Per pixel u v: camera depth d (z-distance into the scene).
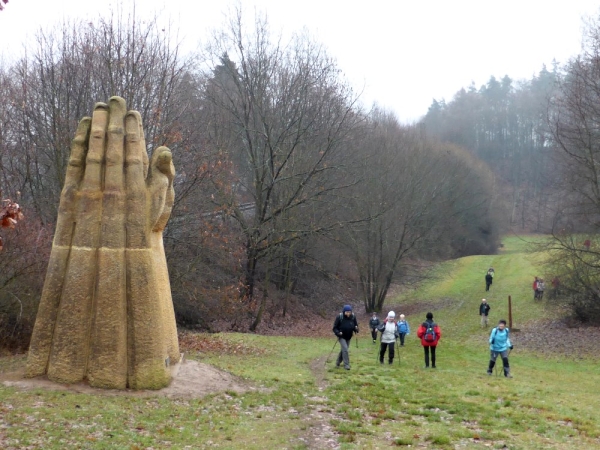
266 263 35.19
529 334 32.19
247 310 32.94
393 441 10.32
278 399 13.09
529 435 11.30
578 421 12.79
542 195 85.44
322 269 38.06
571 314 34.81
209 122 33.81
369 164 39.44
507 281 50.56
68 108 24.70
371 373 17.80
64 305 12.37
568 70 38.91
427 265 54.66
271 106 36.88
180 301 29.84
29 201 27.95
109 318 12.28
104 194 12.71
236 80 35.34
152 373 12.45
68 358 12.22
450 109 112.94
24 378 12.39
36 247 19.88
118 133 13.02
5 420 9.33
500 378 18.53
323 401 13.33
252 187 37.94
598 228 32.31
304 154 35.88
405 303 46.75
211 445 9.34
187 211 26.98
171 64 29.50
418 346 26.81
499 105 107.38
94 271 12.55
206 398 12.44
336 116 36.34
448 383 16.80
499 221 74.69
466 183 64.69
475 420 12.41
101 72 25.94
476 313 39.97
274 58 36.28
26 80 27.70
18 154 28.83
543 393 16.11
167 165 13.33
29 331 20.62
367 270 43.00
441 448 10.02
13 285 20.05
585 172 32.56
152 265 12.77
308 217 37.03
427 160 46.72
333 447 9.80
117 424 9.80
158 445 8.99
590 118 31.47
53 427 9.20
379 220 40.12
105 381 12.16
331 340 28.83
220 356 19.39
